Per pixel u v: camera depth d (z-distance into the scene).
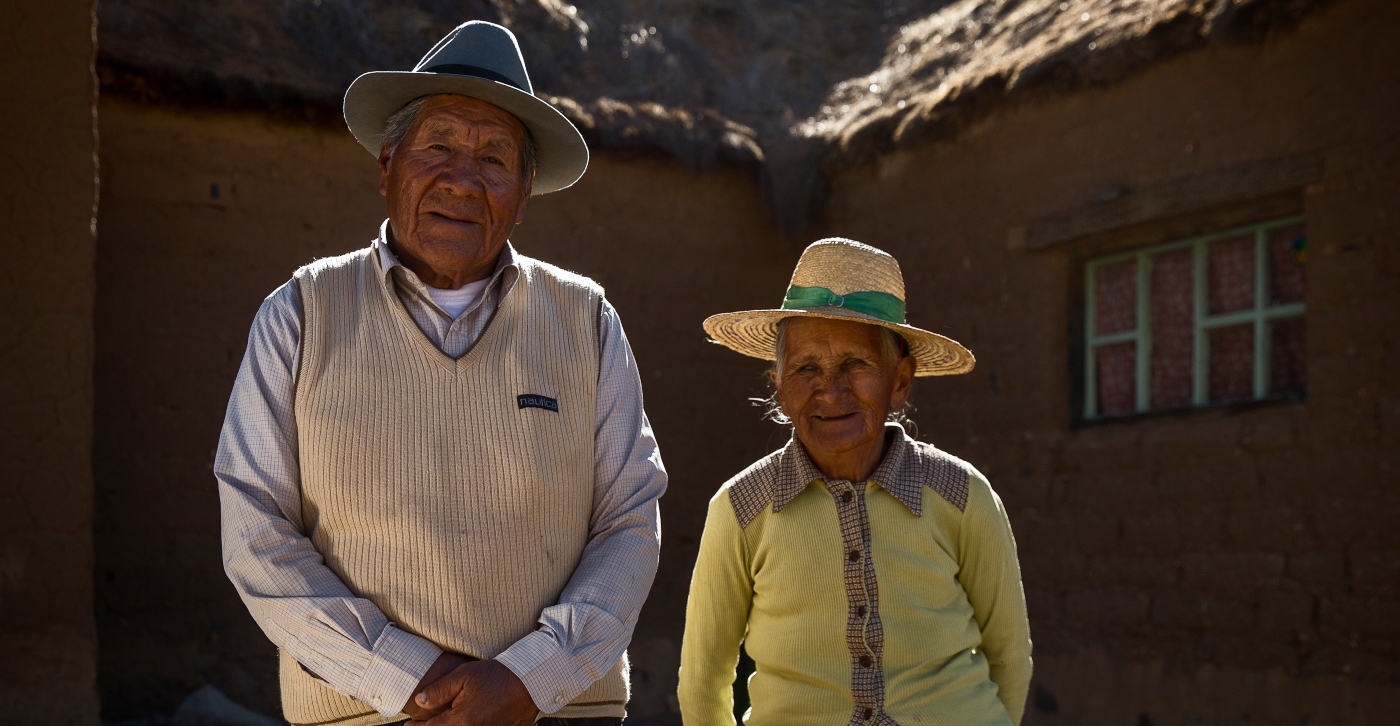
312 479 2.24
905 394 2.76
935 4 12.11
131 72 7.23
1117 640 6.83
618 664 2.45
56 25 6.03
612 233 8.80
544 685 2.13
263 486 2.21
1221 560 6.34
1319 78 6.08
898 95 9.29
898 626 2.51
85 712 5.71
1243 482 6.28
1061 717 7.03
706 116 9.31
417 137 2.39
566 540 2.36
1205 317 6.79
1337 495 5.84
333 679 2.08
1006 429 7.75
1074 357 7.51
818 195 9.19
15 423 5.74
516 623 2.26
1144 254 7.16
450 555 2.21
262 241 7.68
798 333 2.60
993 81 7.86
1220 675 6.25
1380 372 5.73
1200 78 6.67
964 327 8.09
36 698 5.60
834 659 2.53
